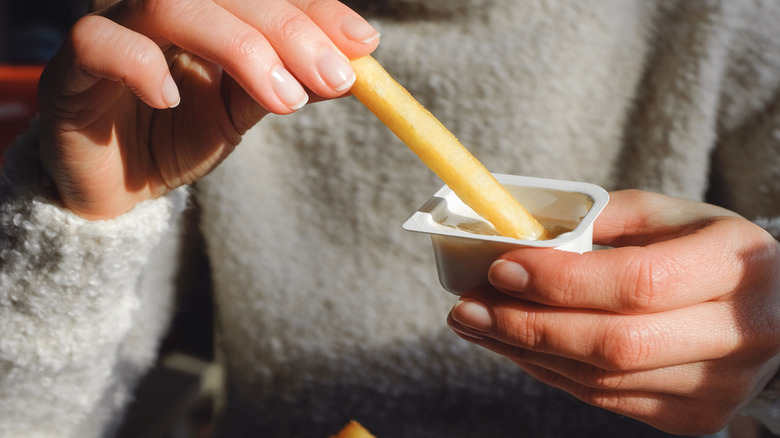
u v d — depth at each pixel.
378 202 0.48
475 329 0.29
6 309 0.35
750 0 0.42
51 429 0.39
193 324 0.56
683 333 0.28
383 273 0.48
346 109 0.47
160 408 0.45
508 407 0.47
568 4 0.44
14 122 0.58
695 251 0.29
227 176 0.48
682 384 0.30
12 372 0.36
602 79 0.45
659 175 0.45
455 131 0.46
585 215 0.30
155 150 0.35
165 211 0.36
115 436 0.43
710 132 0.44
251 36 0.27
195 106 0.34
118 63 0.27
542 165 0.46
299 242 0.49
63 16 1.30
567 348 0.28
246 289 0.49
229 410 0.52
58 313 0.35
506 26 0.45
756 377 0.31
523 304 0.28
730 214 0.33
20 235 0.34
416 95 0.47
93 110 0.30
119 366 0.43
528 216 0.28
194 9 0.27
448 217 0.30
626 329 0.28
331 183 0.48
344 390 0.49
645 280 0.27
